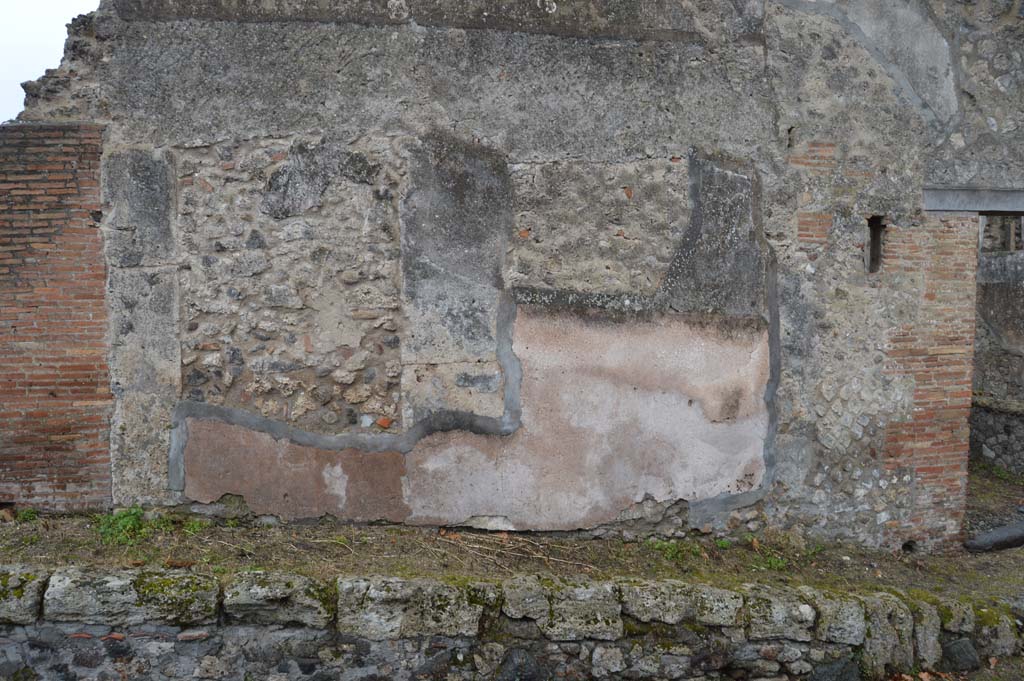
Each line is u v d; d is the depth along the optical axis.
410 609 3.69
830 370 4.82
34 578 3.55
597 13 4.49
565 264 4.51
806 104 4.73
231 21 4.24
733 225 4.66
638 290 4.58
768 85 4.68
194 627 3.60
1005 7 4.92
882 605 4.09
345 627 3.64
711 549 4.65
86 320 4.24
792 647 3.94
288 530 4.36
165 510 4.35
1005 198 5.01
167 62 4.22
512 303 4.47
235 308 4.34
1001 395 8.63
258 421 4.37
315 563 3.98
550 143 4.48
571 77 4.48
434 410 4.45
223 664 3.62
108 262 4.24
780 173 4.71
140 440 4.31
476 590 3.77
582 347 4.54
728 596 3.95
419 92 4.36
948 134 4.93
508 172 4.45
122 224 4.23
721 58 4.62
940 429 5.01
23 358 4.21
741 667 3.92
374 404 4.42
